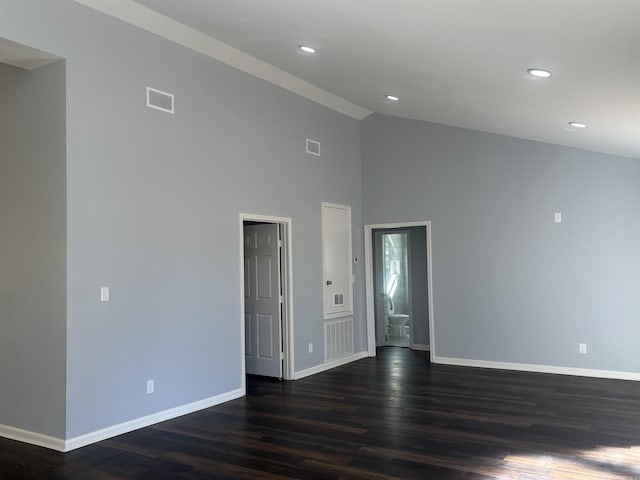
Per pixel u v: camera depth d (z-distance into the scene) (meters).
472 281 7.08
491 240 6.96
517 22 2.77
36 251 4.23
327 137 7.27
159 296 4.81
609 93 3.72
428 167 7.43
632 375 6.09
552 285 6.56
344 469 3.59
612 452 3.83
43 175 4.21
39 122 4.24
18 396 4.32
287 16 3.69
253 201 5.95
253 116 5.99
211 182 5.40
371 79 5.13
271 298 6.59
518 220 6.78
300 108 6.75
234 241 5.66
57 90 4.15
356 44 3.96
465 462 3.67
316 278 6.99
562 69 3.40
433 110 6.14
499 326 6.89
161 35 4.89
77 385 4.11
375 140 7.86
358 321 7.86
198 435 4.36
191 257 5.14
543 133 5.92
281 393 5.79
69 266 4.08
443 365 7.16
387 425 4.55
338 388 5.98
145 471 3.62
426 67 4.11
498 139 6.93
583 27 2.66
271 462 3.74
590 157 6.36
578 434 4.23
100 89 4.36
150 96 4.79
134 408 4.55
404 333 9.45
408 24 3.21
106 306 4.35
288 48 4.69
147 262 4.71
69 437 4.05
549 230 6.59
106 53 4.41
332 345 7.25
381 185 7.80
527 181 6.73
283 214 6.42
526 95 4.26
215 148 5.47
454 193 7.22
